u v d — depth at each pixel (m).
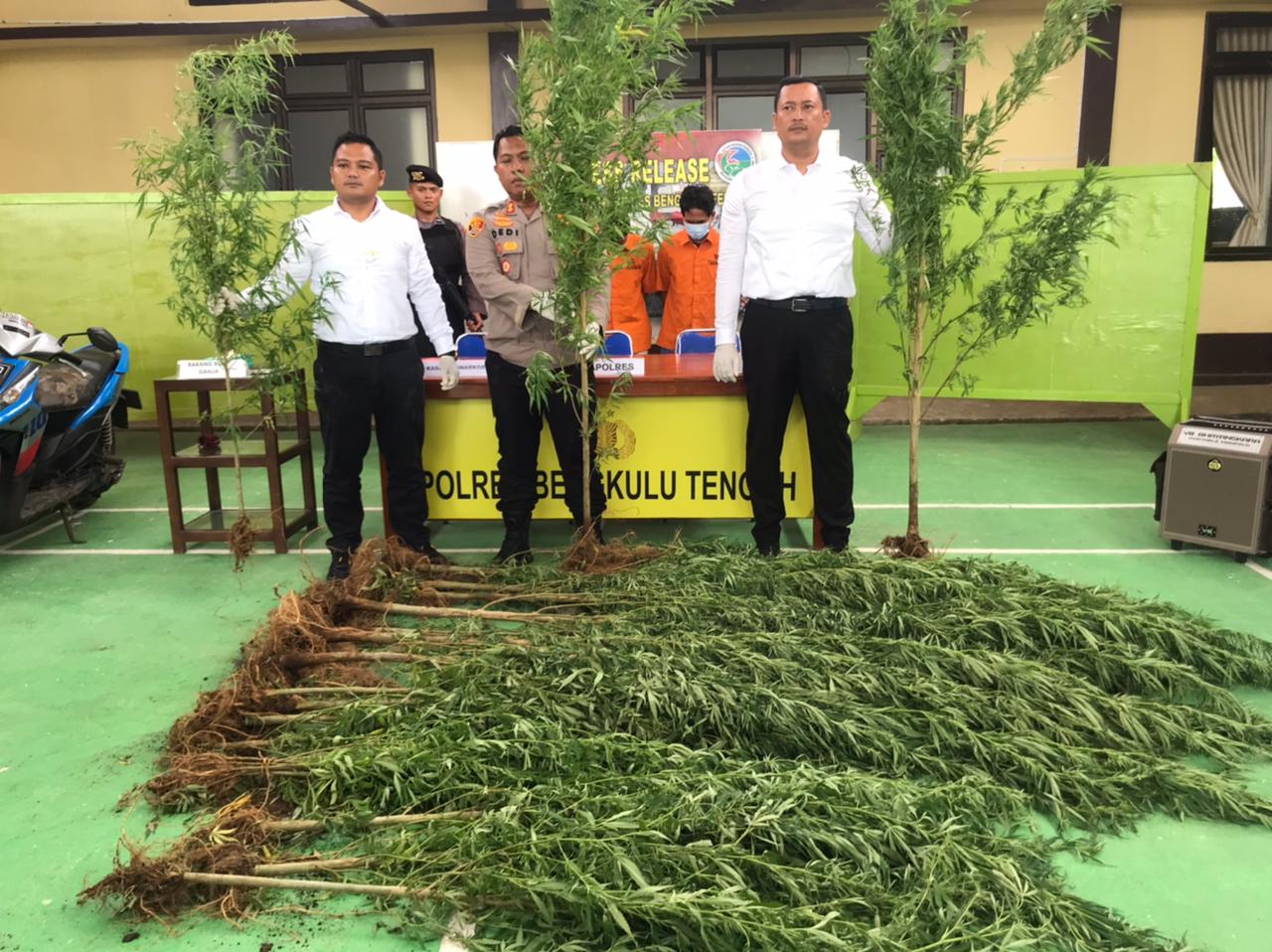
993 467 5.71
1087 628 2.91
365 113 8.49
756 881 1.81
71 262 6.53
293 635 2.88
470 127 8.30
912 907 1.70
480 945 1.76
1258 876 2.03
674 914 1.63
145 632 3.40
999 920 1.67
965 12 7.56
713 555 3.64
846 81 8.13
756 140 6.27
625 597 3.27
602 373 4.07
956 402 7.59
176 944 1.85
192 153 3.55
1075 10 3.23
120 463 5.00
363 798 2.18
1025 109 7.79
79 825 2.24
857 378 6.20
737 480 4.13
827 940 1.57
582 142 3.23
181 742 2.48
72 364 4.51
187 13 8.16
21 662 3.15
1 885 2.03
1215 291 7.97
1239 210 7.95
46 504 4.27
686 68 8.15
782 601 3.12
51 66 8.39
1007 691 2.54
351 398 3.70
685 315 5.89
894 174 3.45
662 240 3.74
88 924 1.92
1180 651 2.82
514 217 3.74
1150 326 5.79
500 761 2.23
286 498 5.27
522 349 3.71
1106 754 2.34
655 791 2.01
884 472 5.62
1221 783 2.21
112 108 8.43
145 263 6.54
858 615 3.03
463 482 4.22
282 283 3.83
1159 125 7.79
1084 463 5.77
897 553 3.84
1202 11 7.59
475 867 1.84
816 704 2.40
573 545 3.77
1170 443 4.09
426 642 2.93
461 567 3.65
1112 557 4.08
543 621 3.10
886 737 2.29
